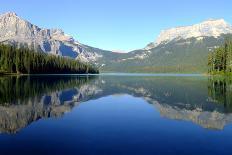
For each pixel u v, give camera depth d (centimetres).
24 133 2359
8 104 4122
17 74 18750
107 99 5047
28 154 1816
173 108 3866
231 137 2220
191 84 9438
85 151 1869
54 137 2227
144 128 2552
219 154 1817
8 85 8075
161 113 3422
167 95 5769
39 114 3300
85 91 6712
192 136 2262
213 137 2227
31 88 7138
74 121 2883
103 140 2139
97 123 2786
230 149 1916
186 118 3067
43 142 2086
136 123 2781
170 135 2291
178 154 1812
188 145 2008
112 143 2055
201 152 1855
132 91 6819
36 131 2431
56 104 4228
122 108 3872
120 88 7900
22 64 19312
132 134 2322
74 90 6925
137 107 3972
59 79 13212
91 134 2325
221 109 3738
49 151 1873
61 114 3322
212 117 3112
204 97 5256
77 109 3753
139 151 1867
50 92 6172
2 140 2141
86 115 3266
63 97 5256
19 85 8156
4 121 2853
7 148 1939
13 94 5547
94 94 5994
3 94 5509
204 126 2627
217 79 13238
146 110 3678
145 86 8762
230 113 3400
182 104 4294
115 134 2325
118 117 3136
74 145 2003
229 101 4622
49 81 10950
